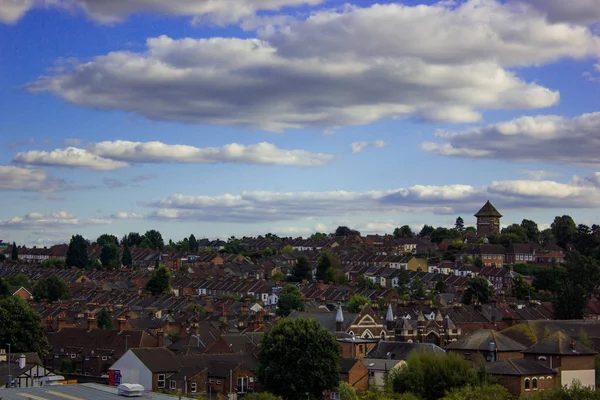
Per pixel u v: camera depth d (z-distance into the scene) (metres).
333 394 156.12
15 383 150.38
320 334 156.38
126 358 160.88
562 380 158.50
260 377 155.88
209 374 158.50
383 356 183.50
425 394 149.12
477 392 140.88
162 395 113.88
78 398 109.69
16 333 185.88
